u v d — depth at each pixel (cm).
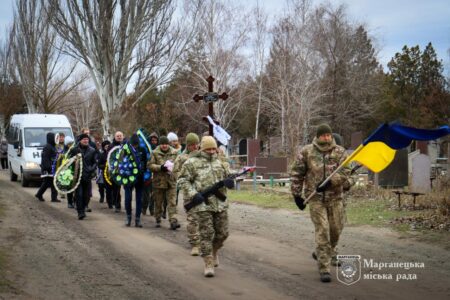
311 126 3725
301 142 3453
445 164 2386
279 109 4441
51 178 1644
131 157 1172
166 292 671
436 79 4644
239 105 4562
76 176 1290
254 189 1995
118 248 948
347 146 4362
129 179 1168
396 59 5159
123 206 1579
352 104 4334
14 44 4369
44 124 2222
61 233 1091
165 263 831
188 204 741
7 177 2648
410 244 939
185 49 3450
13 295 642
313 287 688
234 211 1427
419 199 1387
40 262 827
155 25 3262
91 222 1253
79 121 6381
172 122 4256
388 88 4903
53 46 4159
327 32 4172
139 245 977
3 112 4853
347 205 1438
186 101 4488
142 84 3381
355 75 4244
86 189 1318
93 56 3225
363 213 1283
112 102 3250
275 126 4688
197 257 874
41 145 2161
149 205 1380
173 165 1105
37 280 721
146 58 3272
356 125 4591
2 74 5044
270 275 751
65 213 1407
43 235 1061
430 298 638
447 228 1048
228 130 5006
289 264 819
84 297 650
